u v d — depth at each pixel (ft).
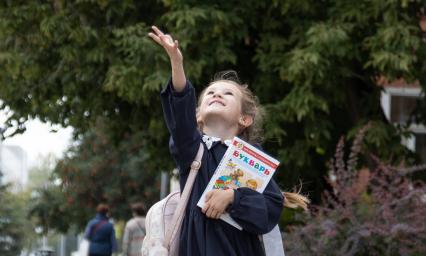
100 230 53.21
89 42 37.60
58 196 84.64
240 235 13.55
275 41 36.19
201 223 13.42
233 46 37.93
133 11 37.83
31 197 87.61
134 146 72.08
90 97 40.88
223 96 14.23
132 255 49.78
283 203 14.02
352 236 28.99
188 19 33.96
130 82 35.04
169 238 13.61
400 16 34.99
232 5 36.17
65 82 39.86
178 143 13.47
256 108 14.93
